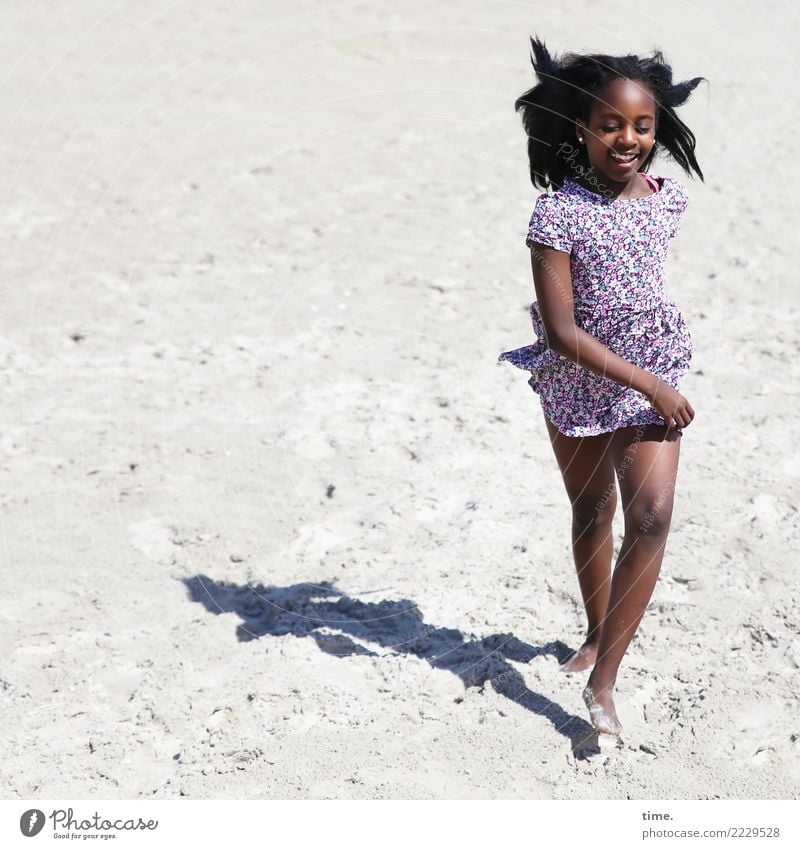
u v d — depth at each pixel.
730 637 3.95
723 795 3.26
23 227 8.30
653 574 3.27
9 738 3.64
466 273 7.60
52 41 13.54
